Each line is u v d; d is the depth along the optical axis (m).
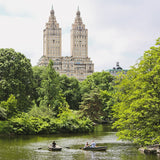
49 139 49.25
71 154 33.88
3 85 71.25
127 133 30.97
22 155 32.69
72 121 62.97
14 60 78.25
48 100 75.81
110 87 111.25
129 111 30.16
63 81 115.06
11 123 55.56
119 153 34.59
